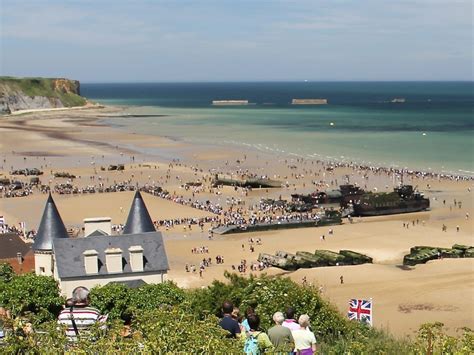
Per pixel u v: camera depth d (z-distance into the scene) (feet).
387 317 250.57
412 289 293.64
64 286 232.53
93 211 480.23
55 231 267.59
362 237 423.23
